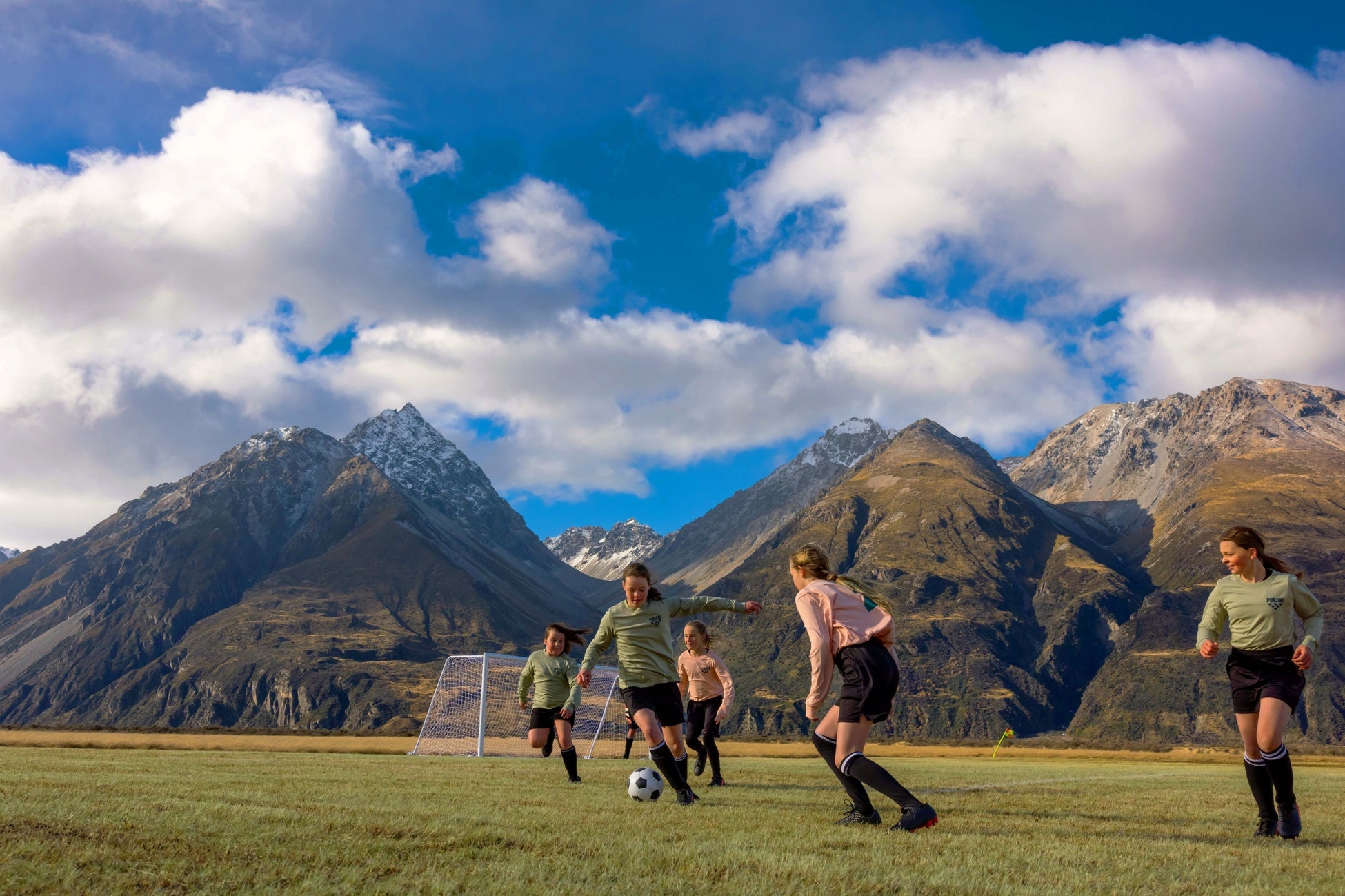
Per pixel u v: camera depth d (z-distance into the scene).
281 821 7.95
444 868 6.12
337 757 23.33
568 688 15.08
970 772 23.59
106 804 8.57
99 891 5.33
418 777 14.12
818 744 9.12
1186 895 5.97
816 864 6.46
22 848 6.27
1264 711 9.13
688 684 15.95
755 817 9.45
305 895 5.38
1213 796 14.03
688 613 11.91
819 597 8.95
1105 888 6.06
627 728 26.06
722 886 5.77
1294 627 9.34
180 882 5.61
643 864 6.42
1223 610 9.74
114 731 46.44
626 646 11.47
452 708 36.75
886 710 8.69
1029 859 7.03
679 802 11.02
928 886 5.96
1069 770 26.28
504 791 11.88
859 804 8.89
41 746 31.80
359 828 7.66
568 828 8.12
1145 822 10.08
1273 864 7.22
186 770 14.31
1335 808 12.45
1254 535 9.48
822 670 8.80
